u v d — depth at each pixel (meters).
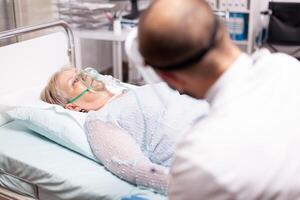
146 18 0.68
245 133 0.66
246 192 0.65
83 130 1.61
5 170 1.58
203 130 0.68
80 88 1.83
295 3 3.31
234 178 0.64
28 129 1.80
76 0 3.07
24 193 1.57
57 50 2.25
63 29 2.47
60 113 1.70
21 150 1.60
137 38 0.74
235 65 0.71
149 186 1.36
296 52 3.22
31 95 1.96
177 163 0.69
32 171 1.50
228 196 0.64
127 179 1.41
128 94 1.65
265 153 0.66
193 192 0.67
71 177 1.43
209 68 0.69
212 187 0.65
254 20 3.36
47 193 1.51
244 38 3.39
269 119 0.68
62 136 1.62
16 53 1.97
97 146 1.50
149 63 0.71
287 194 0.68
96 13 3.06
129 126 1.54
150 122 1.53
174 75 0.71
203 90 0.74
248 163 0.65
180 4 0.67
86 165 1.52
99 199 1.38
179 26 0.65
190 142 0.68
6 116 1.85
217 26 0.68
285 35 3.36
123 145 1.45
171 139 1.46
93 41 3.86
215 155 0.64
